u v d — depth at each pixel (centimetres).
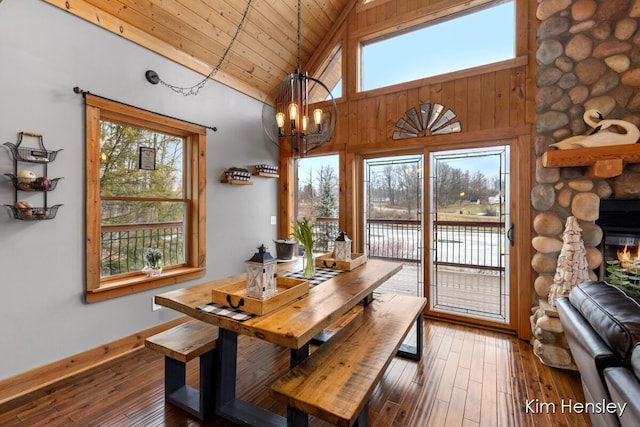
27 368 204
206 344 182
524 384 217
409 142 345
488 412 188
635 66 237
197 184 322
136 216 281
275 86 415
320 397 129
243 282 192
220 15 302
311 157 424
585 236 251
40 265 212
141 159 284
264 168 393
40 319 212
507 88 298
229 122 359
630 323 112
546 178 269
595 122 245
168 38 289
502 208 310
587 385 143
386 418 183
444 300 340
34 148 208
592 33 251
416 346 262
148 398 202
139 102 268
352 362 156
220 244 347
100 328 244
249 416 179
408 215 361
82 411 190
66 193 224
